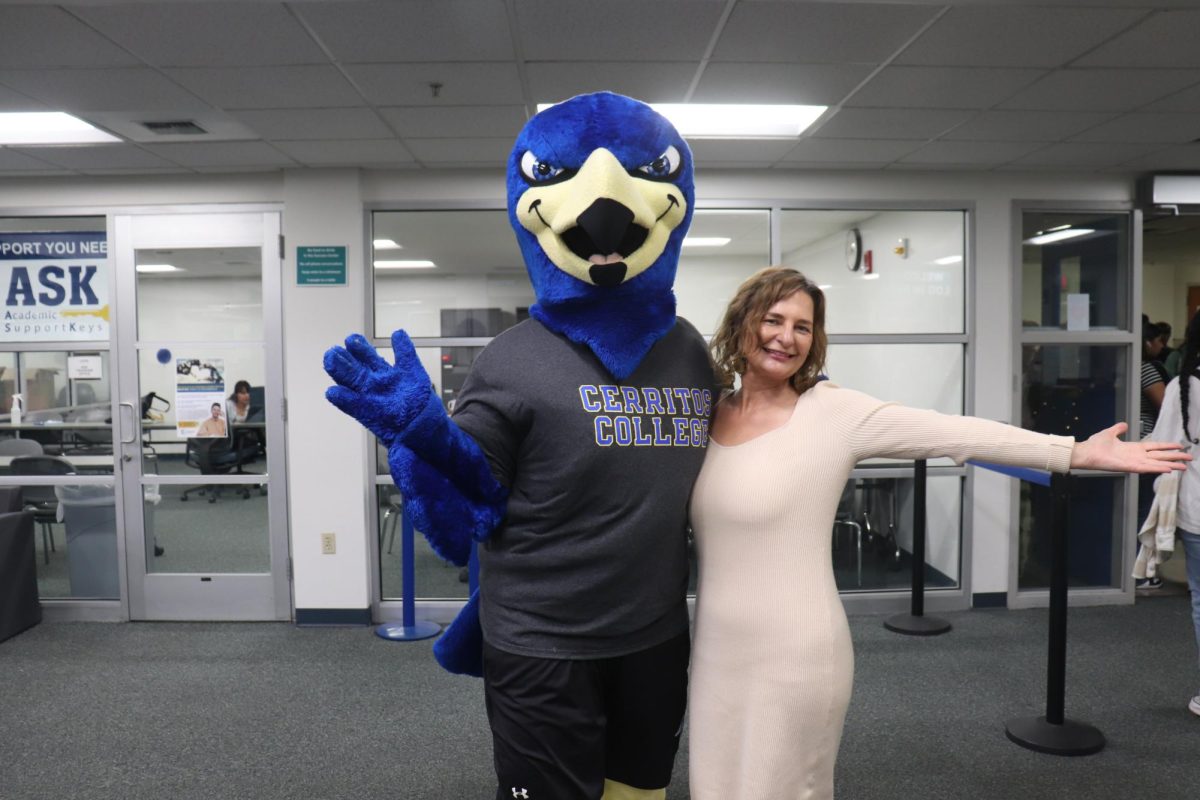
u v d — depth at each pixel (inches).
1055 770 99.2
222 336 162.6
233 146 140.5
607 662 54.5
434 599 165.8
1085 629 154.7
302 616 160.9
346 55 102.3
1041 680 128.2
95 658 142.5
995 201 166.1
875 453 56.0
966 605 168.7
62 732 112.1
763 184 163.3
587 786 53.9
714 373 60.5
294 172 156.6
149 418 163.9
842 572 172.9
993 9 91.1
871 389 168.1
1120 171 165.6
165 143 138.0
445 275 162.4
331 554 160.2
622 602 53.2
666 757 58.4
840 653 55.4
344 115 125.2
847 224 166.9
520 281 162.9
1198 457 107.7
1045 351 171.3
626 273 52.9
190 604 164.2
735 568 55.9
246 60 103.3
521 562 53.3
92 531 167.2
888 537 173.8
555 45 100.3
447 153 146.5
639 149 54.6
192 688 128.1
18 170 154.6
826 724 55.0
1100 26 95.4
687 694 61.5
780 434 56.8
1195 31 96.9
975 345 167.6
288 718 116.4
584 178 51.7
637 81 113.2
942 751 104.2
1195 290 364.8
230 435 164.2
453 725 114.0
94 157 145.9
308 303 158.1
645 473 52.9
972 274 166.6
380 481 163.8
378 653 144.2
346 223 157.2
